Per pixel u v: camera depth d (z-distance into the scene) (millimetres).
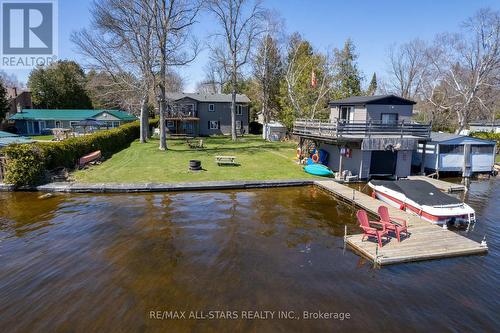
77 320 7680
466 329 7574
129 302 8414
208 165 25656
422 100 56844
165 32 31438
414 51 58844
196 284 9289
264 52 50031
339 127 21875
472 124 51094
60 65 63000
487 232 13656
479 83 36812
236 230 13492
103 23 31250
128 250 11469
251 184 20594
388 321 7809
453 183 22531
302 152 28516
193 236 12773
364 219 12234
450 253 11195
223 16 43469
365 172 22547
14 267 10172
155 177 21656
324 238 12789
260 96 58219
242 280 9547
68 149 23562
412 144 22516
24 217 14719
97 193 18875
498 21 35000
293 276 9828
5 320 7676
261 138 48188
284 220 14820
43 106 62344
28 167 19000
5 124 51125
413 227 13547
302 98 44094
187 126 52188
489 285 9500
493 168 25453
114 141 33812
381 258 10609
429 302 8617
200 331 7359
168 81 42656
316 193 19672
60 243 12000
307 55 54656
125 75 35375
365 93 54250
